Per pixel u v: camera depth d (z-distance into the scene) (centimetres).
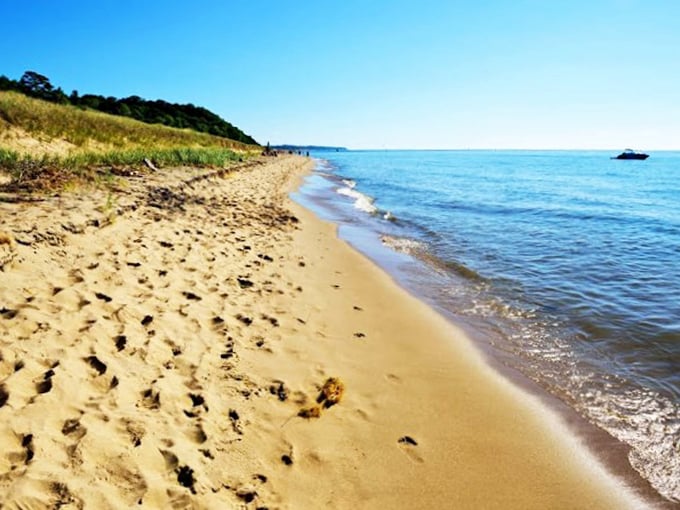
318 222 1355
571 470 341
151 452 279
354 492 296
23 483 228
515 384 470
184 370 388
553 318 664
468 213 1816
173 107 7269
